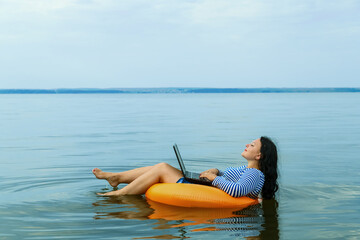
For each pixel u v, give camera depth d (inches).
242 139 434.0
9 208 166.9
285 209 168.4
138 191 187.9
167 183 181.3
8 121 703.7
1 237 132.0
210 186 181.0
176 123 653.9
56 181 222.1
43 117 816.3
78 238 130.6
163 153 336.2
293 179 232.2
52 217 153.9
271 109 1132.5
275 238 132.2
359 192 200.2
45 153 336.2
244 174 178.5
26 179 227.3
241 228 141.7
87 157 314.7
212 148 364.8
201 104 1574.8
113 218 152.5
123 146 381.1
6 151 348.2
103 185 211.9
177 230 138.3
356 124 621.3
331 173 250.2
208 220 150.6
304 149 359.3
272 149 182.7
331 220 153.3
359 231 140.7
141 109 1175.0
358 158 308.8
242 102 1827.0
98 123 660.7
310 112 974.4
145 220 149.9
